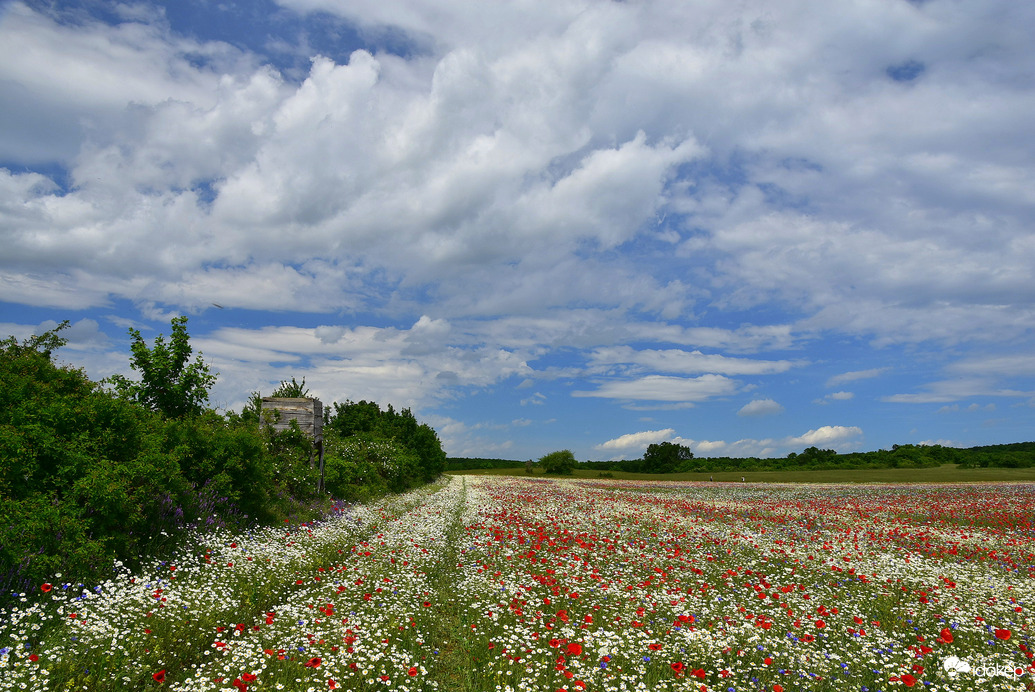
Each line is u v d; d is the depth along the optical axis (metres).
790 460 85.06
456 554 12.62
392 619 7.61
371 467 29.77
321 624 7.20
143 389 16.53
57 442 8.87
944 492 35.09
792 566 11.95
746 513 22.66
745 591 9.76
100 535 8.49
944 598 9.27
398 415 50.03
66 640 5.75
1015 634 7.58
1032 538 16.22
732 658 6.77
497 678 6.08
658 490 38.88
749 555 13.16
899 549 14.06
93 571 7.67
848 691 6.00
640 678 6.23
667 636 7.43
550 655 6.71
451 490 35.09
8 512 7.31
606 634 7.09
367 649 6.41
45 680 4.86
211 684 5.41
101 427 9.97
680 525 18.05
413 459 38.31
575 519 18.80
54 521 7.60
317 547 11.95
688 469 90.81
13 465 8.06
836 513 22.89
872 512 23.36
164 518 10.25
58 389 11.32
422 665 6.23
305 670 5.89
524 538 14.43
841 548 14.00
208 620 6.91
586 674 6.14
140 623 6.46
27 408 9.15
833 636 7.57
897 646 7.10
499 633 7.47
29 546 7.09
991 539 15.77
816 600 9.23
